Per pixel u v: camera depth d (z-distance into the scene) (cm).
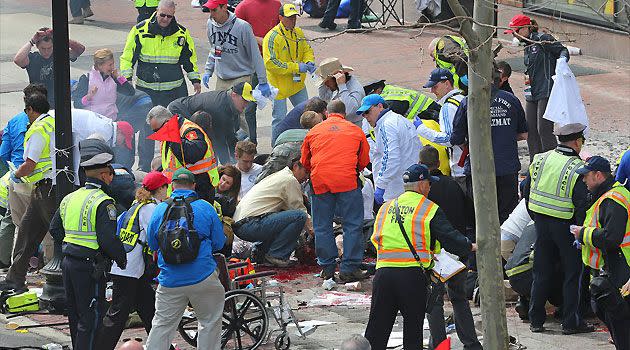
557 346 3878
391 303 3531
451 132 4688
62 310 4388
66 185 3975
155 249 3600
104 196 3728
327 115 4875
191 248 3506
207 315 3625
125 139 5422
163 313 3597
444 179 4009
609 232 3600
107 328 3772
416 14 9988
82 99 5906
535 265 3994
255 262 4828
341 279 4672
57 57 3897
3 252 4866
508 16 8775
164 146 4628
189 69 6269
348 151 4588
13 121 4709
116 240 3697
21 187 4688
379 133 4719
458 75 5053
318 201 4647
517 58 8331
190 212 3538
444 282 3575
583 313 4091
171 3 6106
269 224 4750
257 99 6078
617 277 3644
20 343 4056
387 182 4691
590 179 3697
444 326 3672
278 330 3953
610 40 8294
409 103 5209
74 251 3722
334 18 9675
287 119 5647
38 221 4531
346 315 4322
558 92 5538
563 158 3919
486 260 2936
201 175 4594
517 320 4219
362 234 4669
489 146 2895
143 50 6150
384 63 8500
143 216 3766
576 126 3916
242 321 3888
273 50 6316
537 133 6006
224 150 5609
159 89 6188
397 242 3484
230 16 6297
